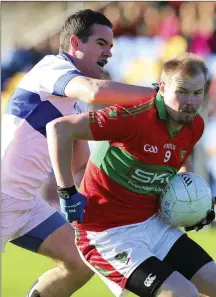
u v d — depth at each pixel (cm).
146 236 1403
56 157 1330
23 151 1620
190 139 1419
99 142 1402
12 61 3988
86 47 1630
